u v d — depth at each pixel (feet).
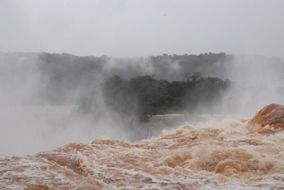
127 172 29.48
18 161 29.45
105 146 39.99
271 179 26.81
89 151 37.19
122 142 44.24
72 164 31.01
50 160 31.37
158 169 30.35
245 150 32.78
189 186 25.88
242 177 27.73
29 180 25.18
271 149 34.14
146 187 25.80
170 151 37.50
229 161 30.14
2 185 24.29
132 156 35.81
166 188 25.55
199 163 31.71
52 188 24.30
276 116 47.34
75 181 25.75
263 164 29.50
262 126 46.78
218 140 40.50
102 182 26.66
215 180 27.07
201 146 35.47
